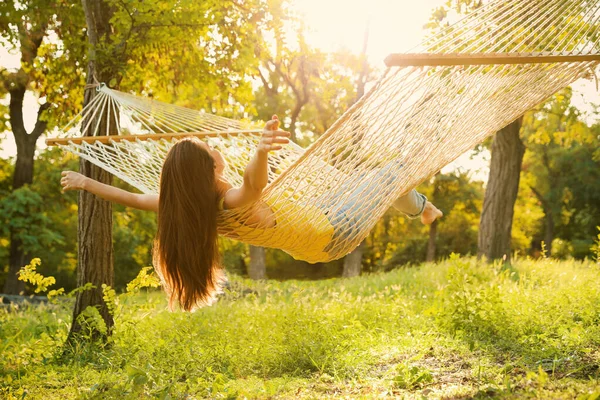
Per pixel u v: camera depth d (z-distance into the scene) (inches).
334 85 872.9
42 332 256.5
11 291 713.6
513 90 132.6
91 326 224.1
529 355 172.7
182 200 118.0
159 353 201.0
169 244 120.2
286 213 122.5
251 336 218.4
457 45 114.7
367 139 118.5
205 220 118.9
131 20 245.6
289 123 921.5
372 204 133.0
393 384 156.3
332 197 125.9
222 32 311.1
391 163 129.0
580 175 1305.4
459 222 1258.6
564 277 315.3
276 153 173.8
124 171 166.4
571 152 1301.7
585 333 183.3
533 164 1339.8
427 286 367.2
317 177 119.8
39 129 716.7
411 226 1283.2
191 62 310.0
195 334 222.1
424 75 112.7
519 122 488.7
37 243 706.8
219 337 217.9
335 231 130.8
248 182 115.3
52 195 762.8
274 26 318.7
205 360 189.5
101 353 204.1
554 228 1424.7
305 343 195.3
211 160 120.0
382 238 1322.6
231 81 321.1
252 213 121.1
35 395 166.4
